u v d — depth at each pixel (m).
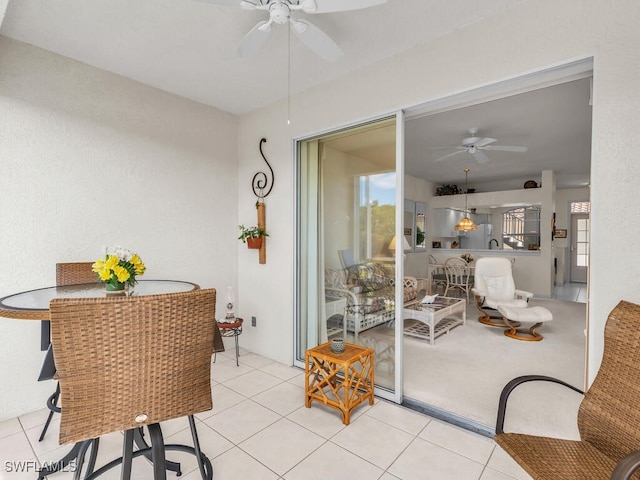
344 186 2.90
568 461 1.32
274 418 2.32
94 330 1.15
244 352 3.64
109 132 2.78
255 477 1.75
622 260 1.64
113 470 1.82
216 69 2.72
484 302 4.99
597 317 1.71
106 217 2.77
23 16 2.06
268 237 3.45
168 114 3.16
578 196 8.77
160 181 3.11
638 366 1.36
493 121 4.12
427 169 6.79
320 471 1.80
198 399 1.42
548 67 1.86
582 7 1.75
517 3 1.94
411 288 4.48
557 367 3.17
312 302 3.18
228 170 3.67
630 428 1.32
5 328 2.32
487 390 2.71
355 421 2.29
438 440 2.07
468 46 2.14
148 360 1.27
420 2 1.92
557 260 8.95
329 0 1.46
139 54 2.51
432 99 2.30
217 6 1.98
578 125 4.23
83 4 1.95
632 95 1.62
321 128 2.97
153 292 2.11
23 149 2.36
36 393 2.44
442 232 8.20
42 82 2.43
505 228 9.09
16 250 2.33
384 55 2.50
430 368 3.15
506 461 1.87
